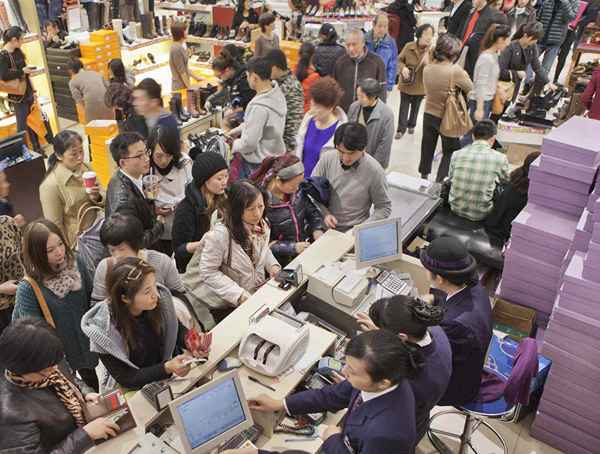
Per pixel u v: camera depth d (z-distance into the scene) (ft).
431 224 13.98
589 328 8.74
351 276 8.96
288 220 10.39
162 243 11.97
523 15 27.84
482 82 18.07
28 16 21.54
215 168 10.03
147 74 26.53
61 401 6.22
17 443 5.65
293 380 7.24
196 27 29.01
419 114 26.40
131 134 10.28
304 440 7.15
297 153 14.66
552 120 19.29
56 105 25.22
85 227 11.80
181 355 7.20
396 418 5.76
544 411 9.96
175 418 5.89
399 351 5.64
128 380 6.98
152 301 6.86
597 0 29.63
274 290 8.66
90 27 26.45
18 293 8.09
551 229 10.82
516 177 12.98
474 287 8.21
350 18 28.02
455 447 10.16
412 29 26.22
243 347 7.39
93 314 7.11
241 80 18.48
